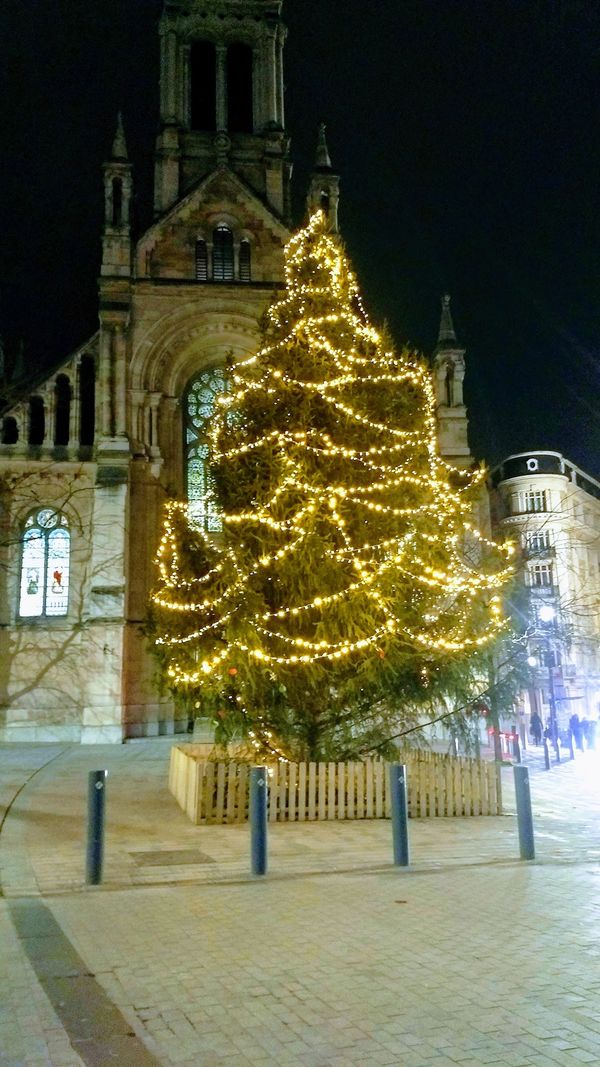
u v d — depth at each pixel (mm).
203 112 46219
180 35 46500
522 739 36562
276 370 19219
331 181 43500
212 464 19734
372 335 19750
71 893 11242
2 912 10328
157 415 39438
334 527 18000
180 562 19234
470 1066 6062
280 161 45125
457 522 19469
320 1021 6898
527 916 10000
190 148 45125
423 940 9047
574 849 14266
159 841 14711
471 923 9703
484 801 18094
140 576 37625
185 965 8281
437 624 18422
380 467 18438
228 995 7477
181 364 40562
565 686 54625
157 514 38438
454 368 42812
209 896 11078
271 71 46656
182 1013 7082
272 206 43188
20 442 38938
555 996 7391
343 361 19094
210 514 20531
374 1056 6246
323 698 18594
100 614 35688
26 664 36938
